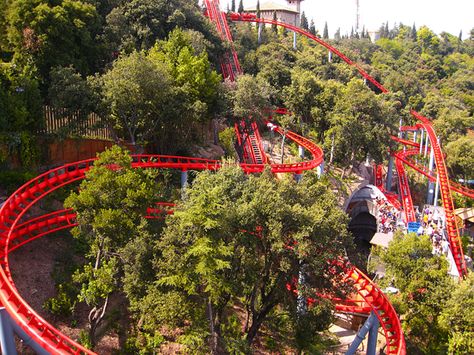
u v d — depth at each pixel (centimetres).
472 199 9769
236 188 3447
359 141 8069
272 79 10362
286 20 19775
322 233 2998
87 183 2959
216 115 7106
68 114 4938
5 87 4528
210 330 2864
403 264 4234
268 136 8994
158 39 7825
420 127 12375
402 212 7706
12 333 2222
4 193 4034
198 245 2536
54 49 5381
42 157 4712
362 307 4284
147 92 4962
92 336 3095
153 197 3130
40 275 3519
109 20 7200
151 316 2766
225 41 10519
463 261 6047
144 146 5566
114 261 2981
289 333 4019
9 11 5244
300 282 3325
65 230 4094
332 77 13950
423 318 4212
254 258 3175
